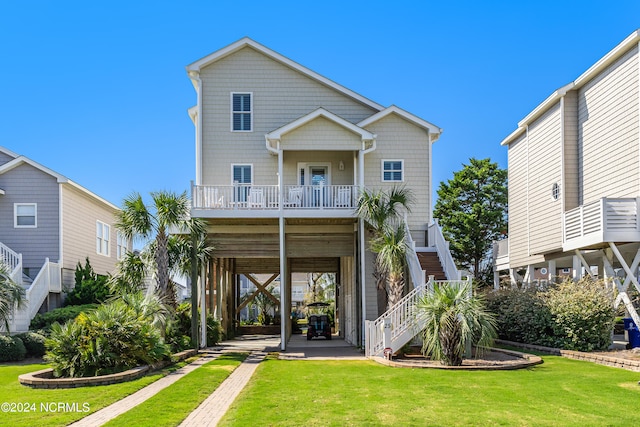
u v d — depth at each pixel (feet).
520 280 85.92
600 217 48.52
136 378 37.81
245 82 67.67
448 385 33.58
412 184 66.49
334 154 67.72
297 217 59.52
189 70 66.44
